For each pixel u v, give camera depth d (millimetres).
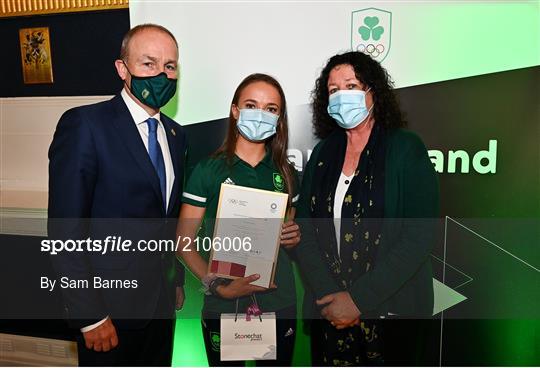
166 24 1829
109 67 1876
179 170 1635
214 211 1658
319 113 1684
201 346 1967
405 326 1689
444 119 1814
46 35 1905
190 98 1862
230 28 1821
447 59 1788
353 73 1528
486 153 1817
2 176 2014
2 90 1981
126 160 1483
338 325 1552
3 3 1916
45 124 1952
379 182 1506
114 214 1491
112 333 1549
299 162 1864
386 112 1550
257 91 1565
